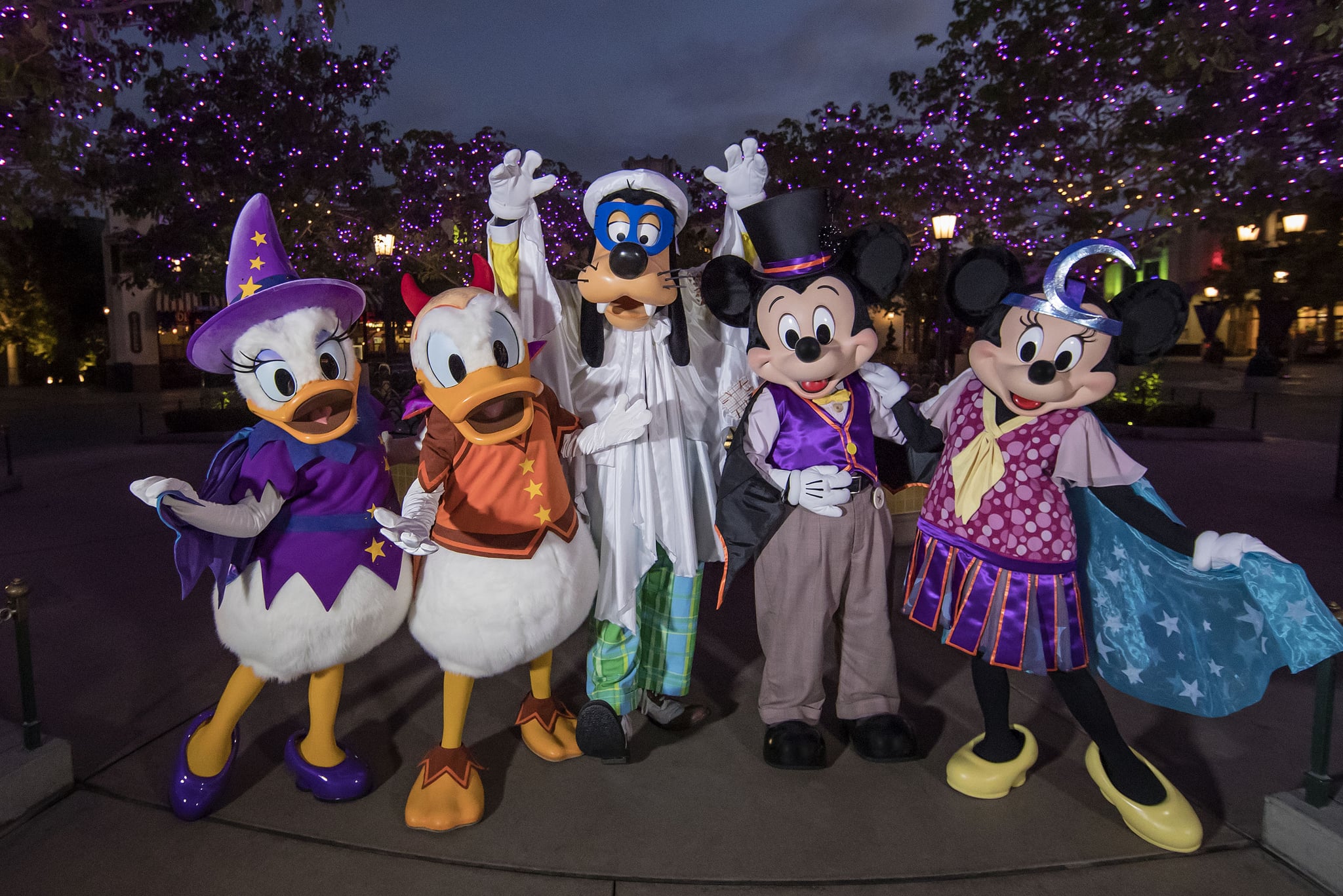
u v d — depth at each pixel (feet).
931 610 10.14
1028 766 10.26
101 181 37.88
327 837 9.44
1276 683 13.33
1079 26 40.91
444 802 9.57
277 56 47.73
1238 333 118.01
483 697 12.98
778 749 10.73
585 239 50.93
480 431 9.30
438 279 58.95
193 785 9.67
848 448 10.59
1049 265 9.48
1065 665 9.38
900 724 10.98
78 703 12.83
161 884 8.67
